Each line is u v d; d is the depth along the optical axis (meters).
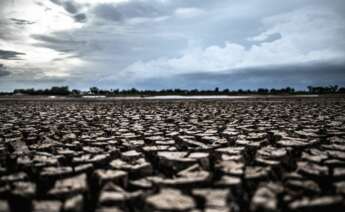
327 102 19.72
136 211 2.68
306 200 2.55
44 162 4.00
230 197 2.69
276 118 9.80
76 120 9.97
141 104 20.22
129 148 5.13
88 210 2.80
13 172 3.82
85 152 4.69
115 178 3.17
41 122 9.38
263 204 2.45
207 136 6.08
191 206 2.44
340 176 3.24
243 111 13.11
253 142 5.17
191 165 3.86
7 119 10.35
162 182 3.03
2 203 2.64
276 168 3.63
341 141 5.58
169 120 9.70
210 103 20.45
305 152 4.47
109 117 10.98
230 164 3.69
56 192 2.79
